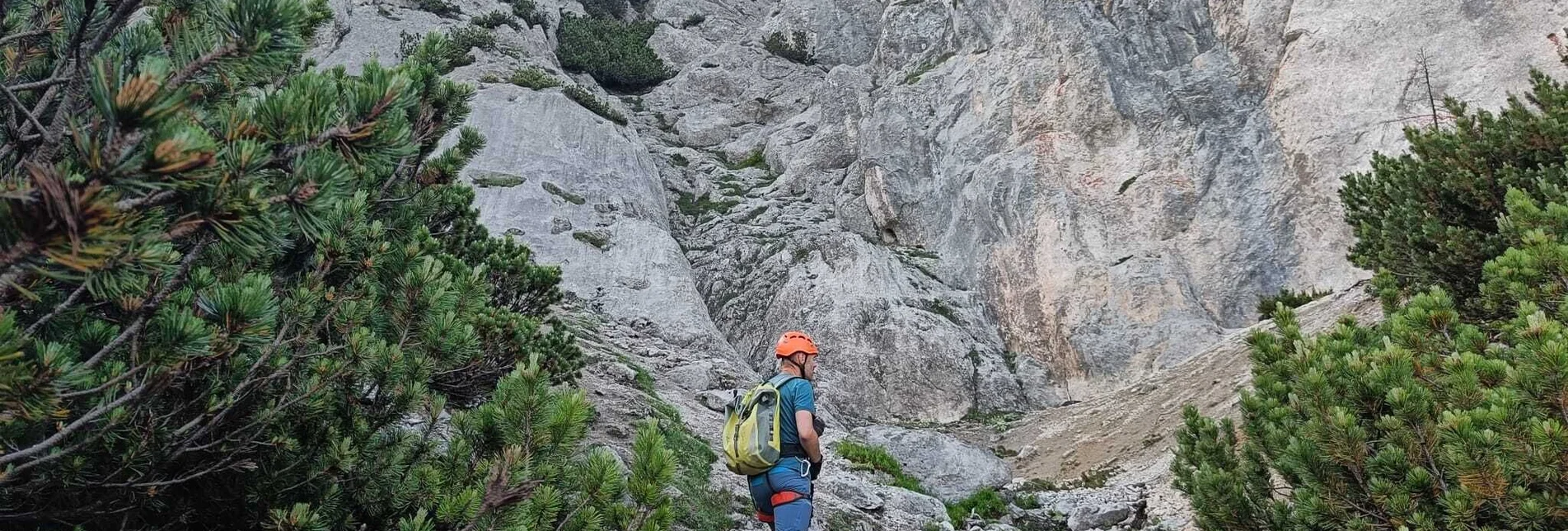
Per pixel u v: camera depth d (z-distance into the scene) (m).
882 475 13.30
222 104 4.54
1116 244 25.67
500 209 25.94
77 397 4.24
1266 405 6.84
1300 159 25.33
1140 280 24.48
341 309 5.05
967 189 29.09
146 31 4.44
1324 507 5.76
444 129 6.63
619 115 33.50
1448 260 10.88
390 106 3.85
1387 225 12.72
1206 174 26.31
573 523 4.93
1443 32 24.66
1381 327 7.10
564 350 11.76
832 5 43.47
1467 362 5.50
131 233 3.15
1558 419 4.98
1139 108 28.08
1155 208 26.08
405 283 5.42
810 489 5.74
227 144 3.57
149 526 4.83
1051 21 30.80
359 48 34.12
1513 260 6.59
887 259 26.69
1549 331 5.07
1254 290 24.05
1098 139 28.02
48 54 4.70
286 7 3.68
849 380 22.72
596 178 28.61
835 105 35.41
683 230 30.67
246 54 3.66
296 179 3.57
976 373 23.30
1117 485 15.41
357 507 5.27
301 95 3.85
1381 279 8.20
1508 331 6.09
